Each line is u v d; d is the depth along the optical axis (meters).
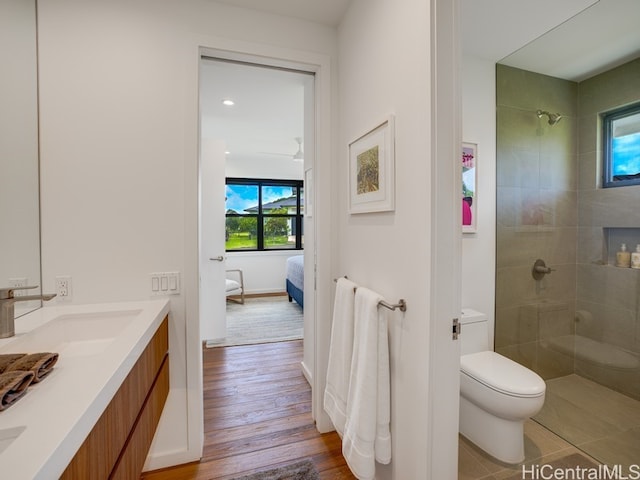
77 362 0.92
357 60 1.62
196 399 1.68
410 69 1.15
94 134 1.52
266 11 1.75
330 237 1.90
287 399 2.30
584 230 2.41
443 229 1.06
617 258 2.24
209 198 3.43
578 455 1.70
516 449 1.65
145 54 1.58
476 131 2.14
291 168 5.86
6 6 1.25
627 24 1.82
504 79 2.21
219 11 1.68
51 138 1.46
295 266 4.86
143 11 1.57
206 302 3.42
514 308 2.29
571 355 2.45
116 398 0.88
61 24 1.47
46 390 0.75
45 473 0.51
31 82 1.41
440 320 1.06
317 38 1.86
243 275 5.88
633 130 2.13
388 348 1.31
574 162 2.43
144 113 1.58
